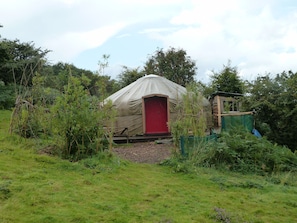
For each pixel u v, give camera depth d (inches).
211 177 244.5
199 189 214.4
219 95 598.9
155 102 525.7
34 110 311.9
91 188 188.4
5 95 627.5
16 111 313.4
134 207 166.1
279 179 266.8
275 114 457.1
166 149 389.1
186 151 298.4
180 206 173.8
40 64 382.6
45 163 230.2
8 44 765.3
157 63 1218.0
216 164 287.9
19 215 140.8
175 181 229.1
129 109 503.8
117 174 230.1
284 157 314.8
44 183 185.2
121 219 147.7
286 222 167.2
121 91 562.6
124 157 333.7
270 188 233.0
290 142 456.8
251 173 283.3
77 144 254.5
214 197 197.2
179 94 540.1
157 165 283.7
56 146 263.4
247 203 192.4
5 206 147.2
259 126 495.5
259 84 470.3
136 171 248.4
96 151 261.7
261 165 294.4
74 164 233.9
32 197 160.7
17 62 693.9
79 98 262.7
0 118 478.3
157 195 190.4
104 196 176.7
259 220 165.0
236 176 268.1
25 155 244.2
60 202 159.8
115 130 498.0
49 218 139.9
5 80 699.4
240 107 544.7
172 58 1207.6
